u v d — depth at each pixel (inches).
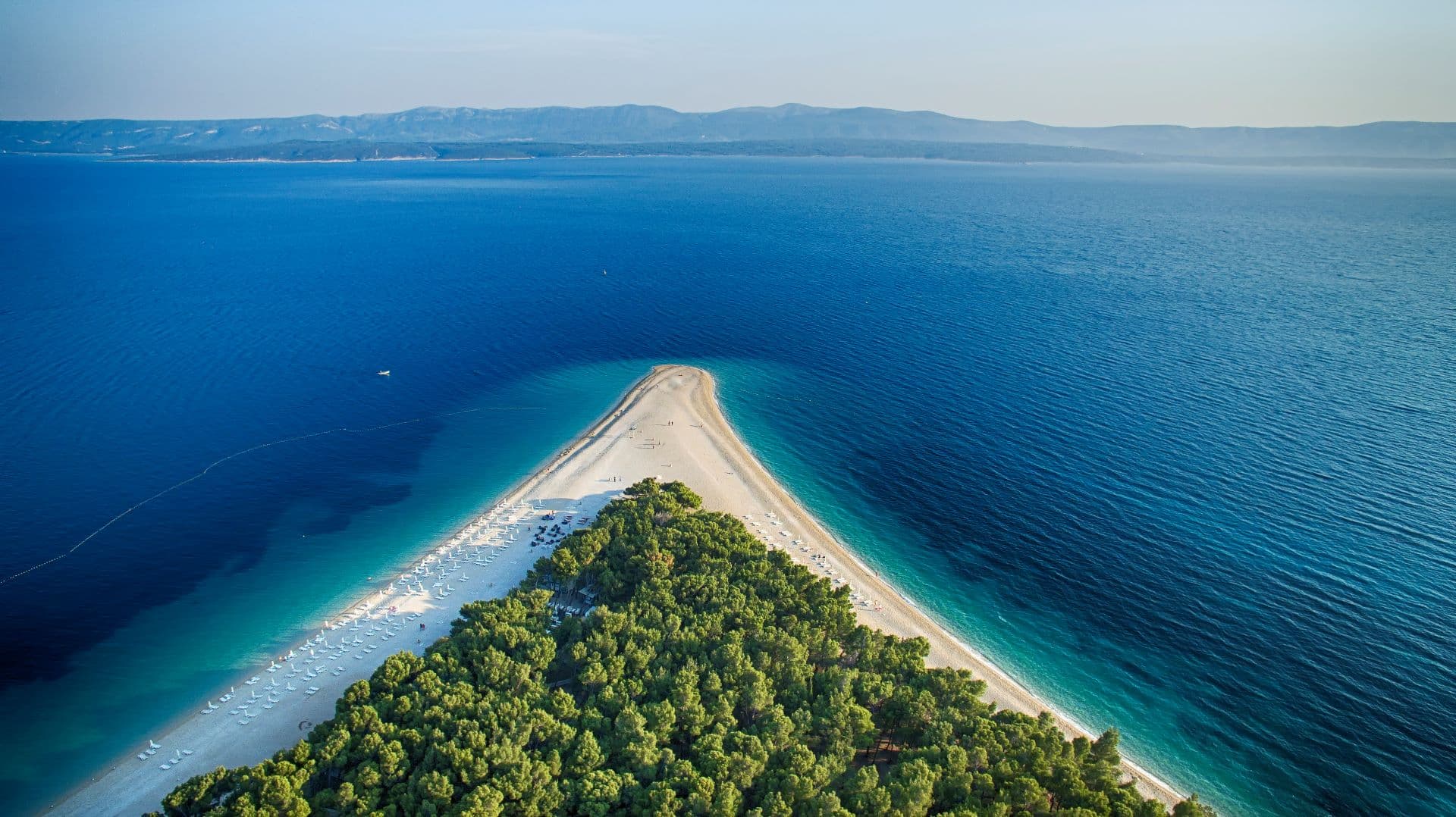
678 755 3223.4
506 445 6235.2
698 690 3403.1
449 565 4670.3
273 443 6117.1
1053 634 4175.7
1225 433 6190.9
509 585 4500.5
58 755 3361.2
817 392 7268.7
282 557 4746.6
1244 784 3316.9
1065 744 3157.0
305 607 4323.3
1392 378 7253.9
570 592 4345.5
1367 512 5039.4
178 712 3609.7
